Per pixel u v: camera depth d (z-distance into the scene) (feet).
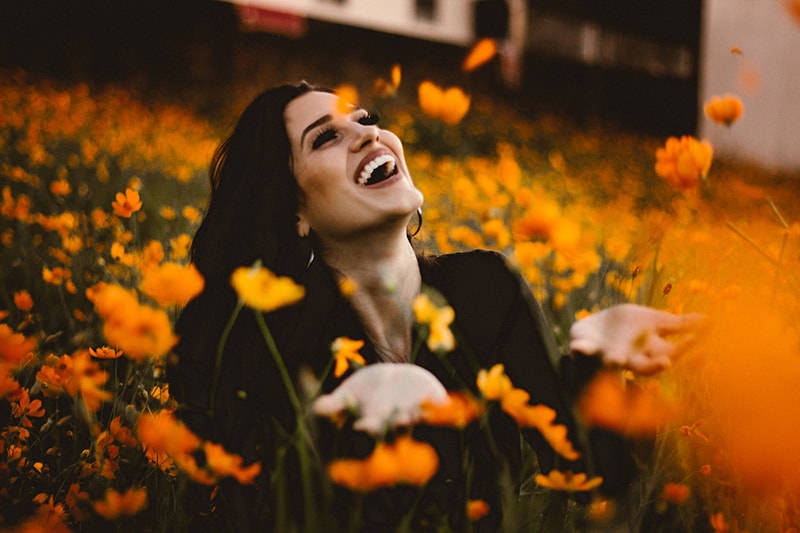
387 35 51.34
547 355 4.87
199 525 4.73
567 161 37.06
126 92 37.35
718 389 4.33
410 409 3.36
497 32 55.36
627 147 44.62
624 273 6.62
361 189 4.62
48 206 13.32
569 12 58.70
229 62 44.27
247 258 4.93
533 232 3.29
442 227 11.75
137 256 8.20
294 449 4.54
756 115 37.55
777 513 4.00
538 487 4.90
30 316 6.98
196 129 30.01
